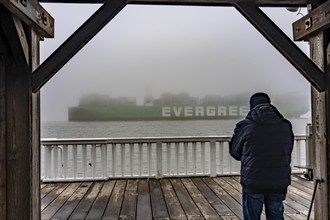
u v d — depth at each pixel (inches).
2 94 106.7
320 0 120.6
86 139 252.2
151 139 259.1
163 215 165.0
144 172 262.1
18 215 106.9
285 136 110.0
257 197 109.7
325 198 122.0
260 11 116.0
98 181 251.3
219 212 168.6
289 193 206.8
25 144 107.6
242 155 112.0
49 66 108.2
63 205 185.3
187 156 262.2
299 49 117.6
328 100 119.9
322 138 123.9
